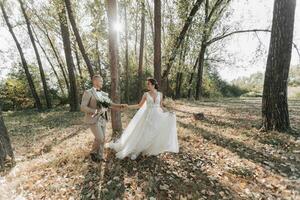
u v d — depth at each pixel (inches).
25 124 535.5
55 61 1136.2
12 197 173.0
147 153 230.8
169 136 225.8
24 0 785.6
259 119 406.6
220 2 703.1
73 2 680.4
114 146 243.1
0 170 217.3
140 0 611.2
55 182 192.4
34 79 1125.1
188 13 483.8
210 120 414.6
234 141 278.8
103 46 922.7
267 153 240.8
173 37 561.9
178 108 631.8
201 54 918.4
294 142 262.4
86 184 187.8
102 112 221.5
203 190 174.2
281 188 175.3
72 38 765.3
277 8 289.1
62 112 712.4
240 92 1651.1
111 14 293.4
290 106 636.7
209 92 1359.5
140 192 173.6
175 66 785.6
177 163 219.5
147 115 221.8
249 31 663.8
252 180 188.4
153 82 223.6
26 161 250.5
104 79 1048.8
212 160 227.1
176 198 165.9
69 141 325.1
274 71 296.4
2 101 1095.6
